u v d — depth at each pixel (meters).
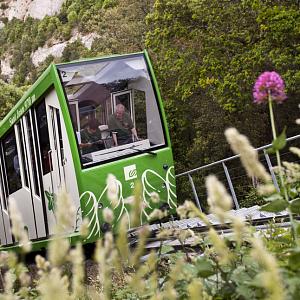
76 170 10.02
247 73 21.39
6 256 1.83
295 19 20.91
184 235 2.53
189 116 24.64
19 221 1.65
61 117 10.20
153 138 10.71
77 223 10.04
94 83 10.41
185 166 24.38
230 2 22.70
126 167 10.30
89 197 9.97
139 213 1.80
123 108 10.55
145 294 1.91
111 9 33.69
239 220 1.64
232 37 22.17
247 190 19.09
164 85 24.78
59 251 1.48
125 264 2.17
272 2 21.92
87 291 1.96
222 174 22.94
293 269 1.76
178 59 23.39
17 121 11.99
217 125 23.36
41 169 11.16
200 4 22.81
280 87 2.05
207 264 2.02
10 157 12.58
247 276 1.94
